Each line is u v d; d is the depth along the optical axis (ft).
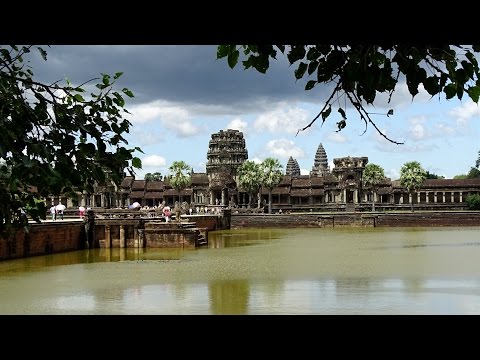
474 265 142.92
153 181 547.08
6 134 22.77
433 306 85.25
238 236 297.74
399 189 520.01
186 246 214.90
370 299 91.97
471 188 510.99
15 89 25.09
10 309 88.43
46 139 25.14
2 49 24.21
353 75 21.84
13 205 25.94
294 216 395.14
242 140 583.17
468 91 21.71
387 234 296.30
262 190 526.57
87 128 25.52
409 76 21.50
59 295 102.12
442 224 381.60
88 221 218.18
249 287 107.86
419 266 141.18
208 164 572.51
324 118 23.72
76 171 24.22
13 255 173.88
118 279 123.75
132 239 217.15
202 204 472.03
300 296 95.96
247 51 23.17
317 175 593.42
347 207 481.05
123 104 26.89
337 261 157.17
